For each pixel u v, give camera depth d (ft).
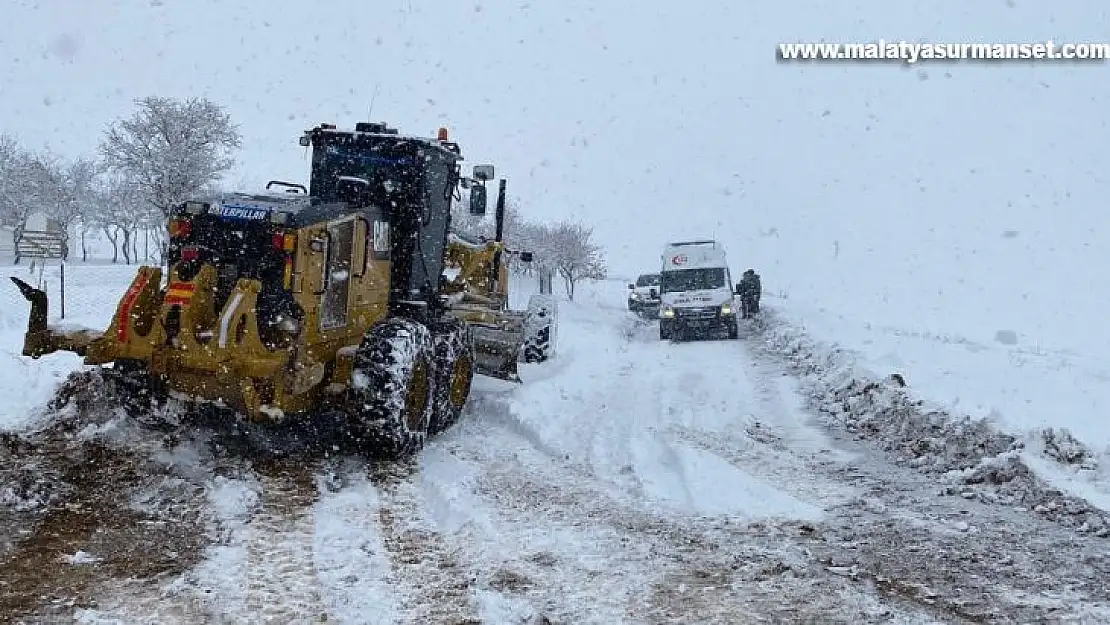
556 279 148.56
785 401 37.37
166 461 22.75
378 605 14.90
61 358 35.37
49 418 26.22
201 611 14.44
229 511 19.36
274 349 21.91
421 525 19.26
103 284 75.36
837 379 40.24
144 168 93.56
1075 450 24.07
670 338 71.72
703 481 22.97
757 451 27.50
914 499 22.33
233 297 21.17
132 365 23.44
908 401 30.96
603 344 60.75
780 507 21.11
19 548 16.88
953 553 18.21
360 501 20.72
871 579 16.70
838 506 21.62
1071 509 20.65
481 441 27.73
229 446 24.68
